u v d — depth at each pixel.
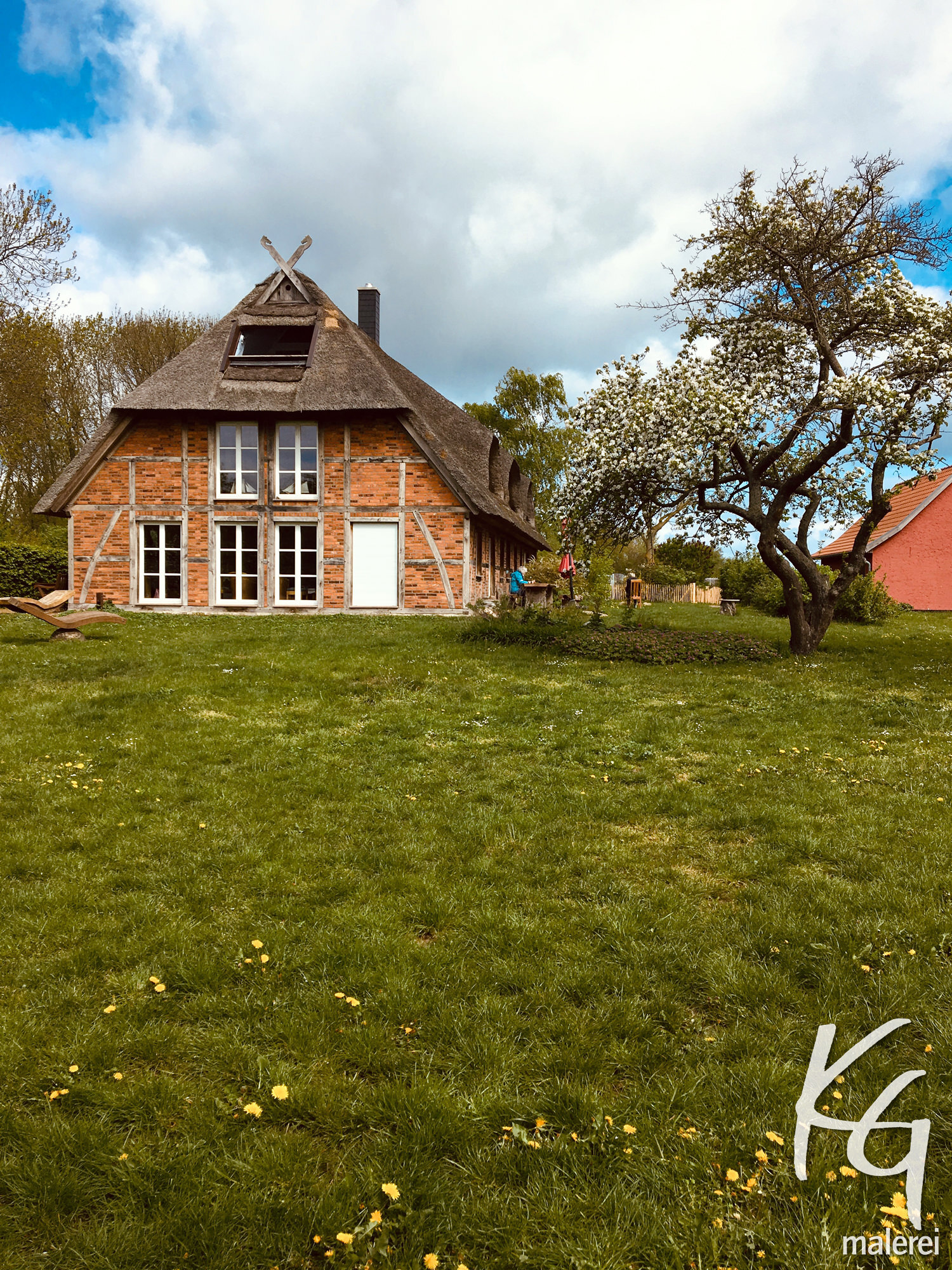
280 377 23.44
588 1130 3.00
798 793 6.84
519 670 13.18
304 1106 3.10
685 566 44.84
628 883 5.16
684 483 14.84
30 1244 2.52
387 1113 3.06
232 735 8.74
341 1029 3.58
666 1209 2.66
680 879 5.27
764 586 28.70
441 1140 2.94
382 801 6.73
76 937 4.41
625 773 7.59
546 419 49.22
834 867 5.39
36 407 28.83
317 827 6.12
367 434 23.00
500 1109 3.09
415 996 3.83
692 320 15.68
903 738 8.77
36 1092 3.16
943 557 34.03
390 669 12.70
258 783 7.16
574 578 29.97
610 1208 2.66
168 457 23.20
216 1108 3.10
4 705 9.74
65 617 17.02
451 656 14.26
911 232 13.94
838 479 16.31
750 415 13.93
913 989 3.87
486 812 6.45
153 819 6.24
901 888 4.95
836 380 13.62
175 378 23.20
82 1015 3.68
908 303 13.73
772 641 16.81
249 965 4.13
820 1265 2.42
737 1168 2.82
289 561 23.31
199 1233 2.53
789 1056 3.43
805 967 4.14
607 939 4.43
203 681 11.41
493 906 4.84
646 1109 3.11
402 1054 3.43
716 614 27.31
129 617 20.00
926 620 25.73
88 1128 2.96
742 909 4.80
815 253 14.68
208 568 23.19
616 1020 3.66
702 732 9.13
